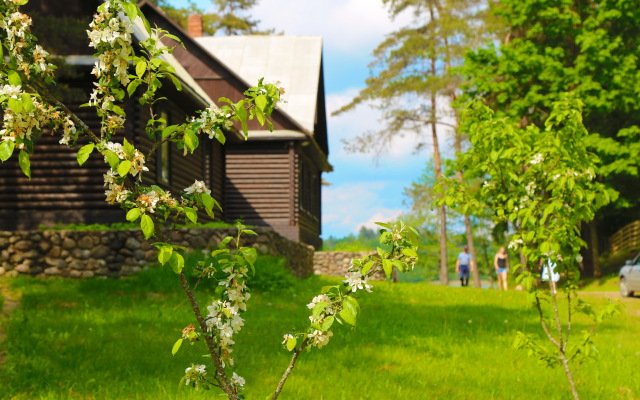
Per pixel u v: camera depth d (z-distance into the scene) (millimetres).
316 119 32594
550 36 31672
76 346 8984
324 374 7957
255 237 17812
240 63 34875
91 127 17281
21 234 15609
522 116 30828
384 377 7938
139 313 11773
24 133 3143
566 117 6391
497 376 8336
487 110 6770
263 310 13312
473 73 31953
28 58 3381
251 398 6668
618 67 30125
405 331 11664
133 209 3170
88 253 15742
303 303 15211
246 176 29250
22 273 15453
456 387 7645
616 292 26781
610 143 29156
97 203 17469
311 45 35844
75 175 17547
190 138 3424
